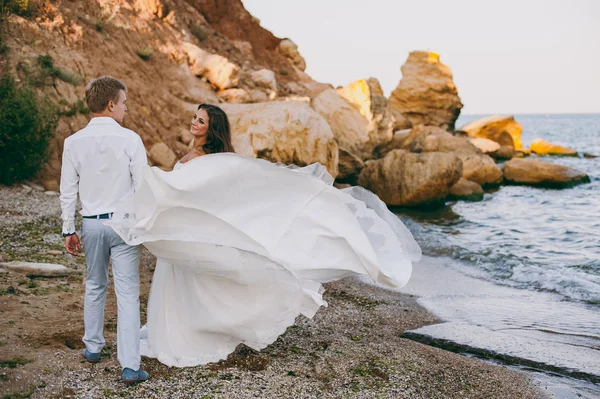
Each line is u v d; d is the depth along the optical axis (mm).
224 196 3852
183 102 16641
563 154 37469
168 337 4227
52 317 5020
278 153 15016
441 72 33188
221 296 4113
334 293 7469
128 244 3686
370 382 4395
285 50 29219
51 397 3633
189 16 22219
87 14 16203
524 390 4664
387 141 23609
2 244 7168
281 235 4000
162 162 13797
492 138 36531
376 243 4691
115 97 3844
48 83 12398
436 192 17578
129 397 3721
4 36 12453
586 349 5723
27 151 10555
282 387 4105
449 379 4688
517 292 8188
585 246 11914
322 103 21297
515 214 16609
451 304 7402
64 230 3875
